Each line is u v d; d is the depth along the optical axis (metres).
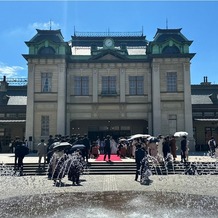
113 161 21.42
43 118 35.47
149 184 14.66
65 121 36.03
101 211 8.56
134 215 8.02
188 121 35.34
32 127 35.09
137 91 36.91
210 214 8.20
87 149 19.95
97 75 36.97
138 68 37.12
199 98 43.12
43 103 35.59
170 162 20.09
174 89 36.00
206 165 20.34
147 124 37.75
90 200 10.38
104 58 37.12
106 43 37.38
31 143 34.72
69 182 15.60
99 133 38.44
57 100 35.53
